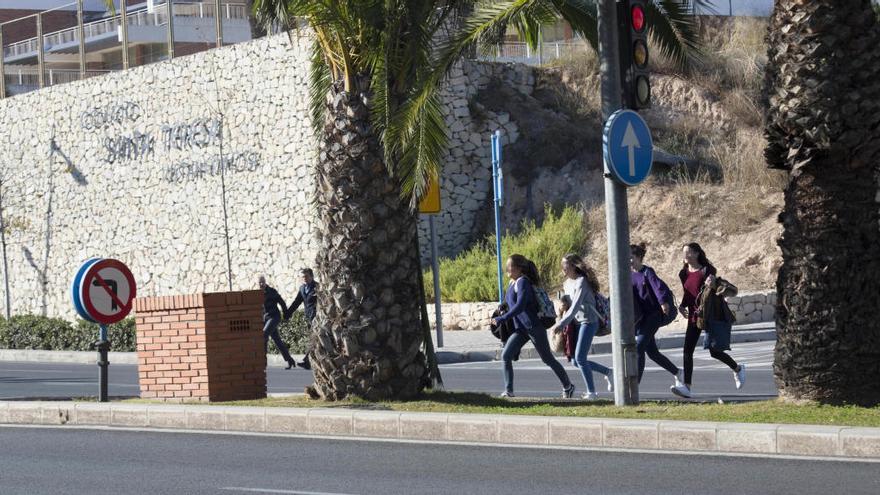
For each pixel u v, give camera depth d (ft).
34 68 294.05
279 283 236.22
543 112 256.93
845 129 79.05
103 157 274.16
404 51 95.45
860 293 80.12
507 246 233.96
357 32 94.58
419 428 80.18
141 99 264.52
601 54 87.97
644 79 85.10
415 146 94.79
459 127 248.32
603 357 157.69
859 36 79.20
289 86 233.96
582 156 248.52
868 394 80.12
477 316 213.66
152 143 262.26
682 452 70.13
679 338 168.25
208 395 98.53
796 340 81.25
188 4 256.52
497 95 256.11
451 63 96.53
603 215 236.84
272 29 102.42
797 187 81.82
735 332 174.60
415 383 96.58
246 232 242.78
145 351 103.04
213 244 249.14
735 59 266.77
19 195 296.30
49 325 234.58
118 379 156.56
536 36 108.88
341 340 94.68
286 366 172.04
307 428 84.38
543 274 227.61
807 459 66.13
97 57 279.08
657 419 75.10
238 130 244.22
